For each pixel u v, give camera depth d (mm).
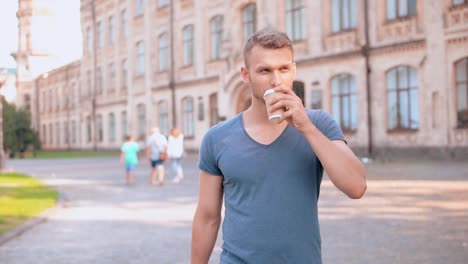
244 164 2404
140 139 43062
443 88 22250
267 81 2320
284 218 2352
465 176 15250
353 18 25891
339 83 26484
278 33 2359
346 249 6980
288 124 2439
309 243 2379
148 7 40812
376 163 21938
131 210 11422
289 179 2373
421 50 23000
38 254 7281
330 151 2264
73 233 8781
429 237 7520
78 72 55750
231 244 2428
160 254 7117
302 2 28266
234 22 32156
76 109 56906
